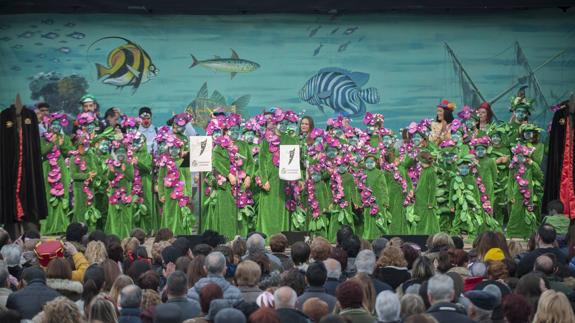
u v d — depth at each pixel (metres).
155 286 12.56
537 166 23.55
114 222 22.84
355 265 13.55
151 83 27.69
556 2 26.69
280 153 21.78
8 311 9.98
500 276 13.12
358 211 23.27
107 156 23.05
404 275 13.53
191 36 27.78
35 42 27.45
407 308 10.59
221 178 22.61
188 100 27.75
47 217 23.02
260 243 14.75
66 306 10.02
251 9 27.06
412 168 23.42
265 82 27.78
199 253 14.78
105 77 27.62
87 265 14.20
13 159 20.78
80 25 27.55
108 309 10.55
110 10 27.47
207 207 22.72
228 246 14.98
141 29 27.69
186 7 26.58
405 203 23.25
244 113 27.78
